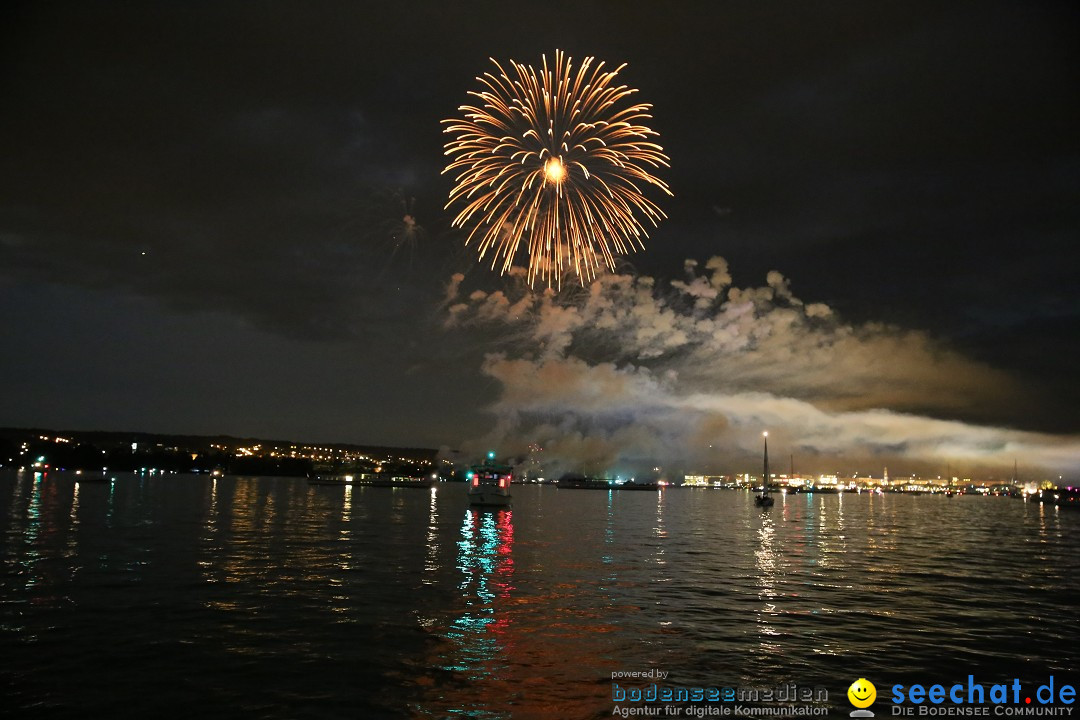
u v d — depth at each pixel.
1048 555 52.47
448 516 94.94
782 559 46.62
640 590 32.91
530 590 32.66
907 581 36.88
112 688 18.00
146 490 154.25
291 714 16.45
